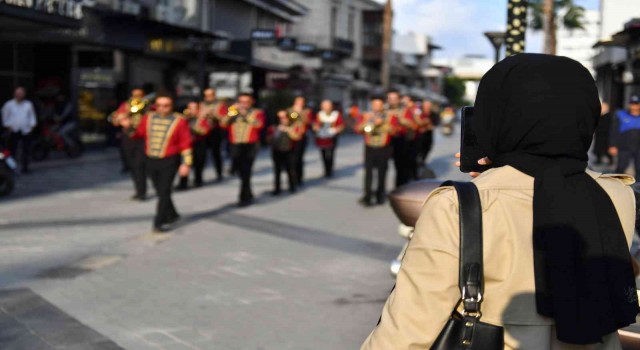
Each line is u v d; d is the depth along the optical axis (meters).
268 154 24.91
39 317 5.79
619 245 1.78
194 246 8.77
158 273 7.34
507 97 1.80
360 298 6.55
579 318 1.69
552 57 1.81
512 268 1.71
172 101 9.67
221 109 15.12
